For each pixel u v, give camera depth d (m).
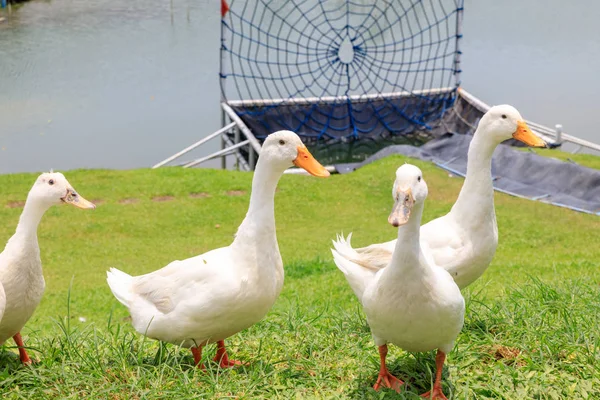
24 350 5.38
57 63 26.72
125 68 26.62
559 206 13.62
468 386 4.79
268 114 21.25
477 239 5.83
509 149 16.00
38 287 5.28
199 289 4.88
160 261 11.70
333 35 30.94
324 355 5.36
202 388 4.73
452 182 15.44
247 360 5.38
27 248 5.14
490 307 6.32
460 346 5.42
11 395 4.73
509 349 5.36
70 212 14.10
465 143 17.47
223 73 21.00
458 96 22.73
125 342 5.77
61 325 5.91
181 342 5.09
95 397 4.65
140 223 13.60
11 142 20.98
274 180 5.02
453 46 29.19
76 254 12.06
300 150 4.97
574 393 4.70
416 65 28.98
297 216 14.03
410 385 4.86
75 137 21.52
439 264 5.80
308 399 4.68
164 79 25.98
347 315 6.28
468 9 32.94
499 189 14.70
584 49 27.25
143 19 31.91
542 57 26.77
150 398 4.59
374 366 5.16
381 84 27.73
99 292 10.19
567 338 5.38
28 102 23.64
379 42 31.31
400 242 4.29
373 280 4.64
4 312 5.09
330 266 10.59
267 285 4.96
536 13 32.00
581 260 10.22
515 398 4.65
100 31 30.20
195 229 13.38
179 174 16.34
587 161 16.05
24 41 28.64
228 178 16.14
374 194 15.14
